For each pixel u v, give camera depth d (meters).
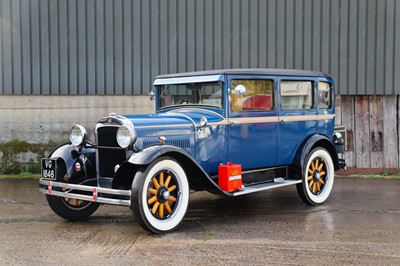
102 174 5.25
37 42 8.88
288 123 6.14
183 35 8.90
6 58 8.88
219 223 5.35
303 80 6.33
